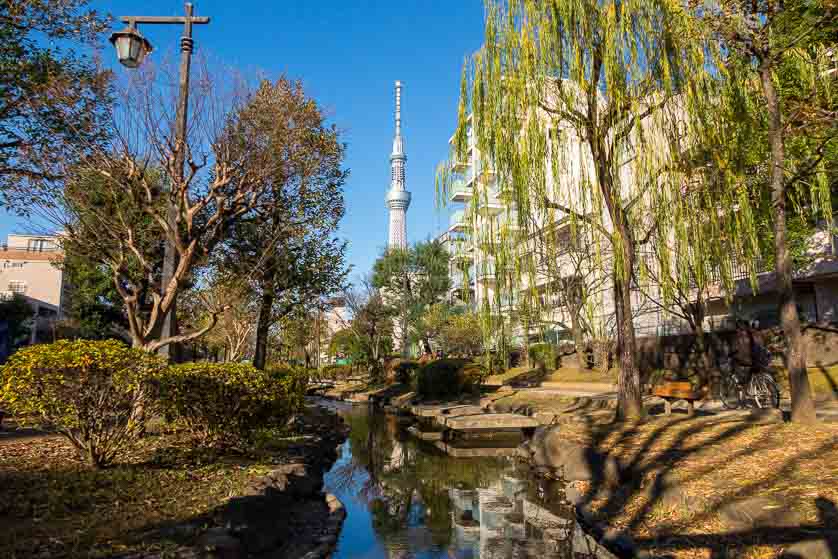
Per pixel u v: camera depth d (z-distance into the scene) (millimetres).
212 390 7203
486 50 8586
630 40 7551
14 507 4621
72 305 21562
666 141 7746
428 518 6961
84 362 5562
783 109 8750
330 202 13969
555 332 26969
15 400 5359
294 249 14711
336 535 6047
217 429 7367
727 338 17594
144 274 12023
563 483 8383
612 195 8500
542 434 10250
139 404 6277
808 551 3771
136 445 7234
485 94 8648
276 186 11672
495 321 8773
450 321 33375
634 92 7629
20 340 37281
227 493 5441
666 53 7727
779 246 8062
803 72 7957
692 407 10094
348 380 46062
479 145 8602
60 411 5684
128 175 9289
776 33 8164
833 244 14180
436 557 5434
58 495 4996
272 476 6531
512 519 6766
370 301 38812
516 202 8078
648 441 8008
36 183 9281
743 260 8320
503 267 8367
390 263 38906
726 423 8688
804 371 7871
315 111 11789
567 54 8016
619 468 7051
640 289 9047
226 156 9930
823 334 14820
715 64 7777
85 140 9203
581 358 23641
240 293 14180
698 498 5316
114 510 4711
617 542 5238
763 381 10242
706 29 7516
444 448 13133
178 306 19531
